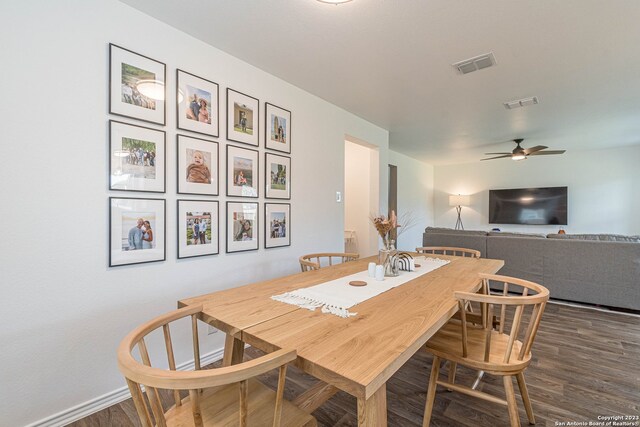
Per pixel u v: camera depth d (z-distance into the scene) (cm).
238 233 247
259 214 265
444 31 207
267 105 271
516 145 568
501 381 203
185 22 200
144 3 181
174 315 119
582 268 355
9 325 146
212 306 136
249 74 255
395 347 97
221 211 235
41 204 154
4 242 144
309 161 318
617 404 176
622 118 400
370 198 456
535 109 365
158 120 198
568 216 645
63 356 162
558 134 487
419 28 204
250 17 194
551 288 374
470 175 763
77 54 165
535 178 682
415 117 398
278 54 240
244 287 167
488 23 198
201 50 221
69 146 163
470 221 762
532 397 183
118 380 182
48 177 156
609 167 605
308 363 90
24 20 149
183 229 211
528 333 138
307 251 316
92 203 171
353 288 165
